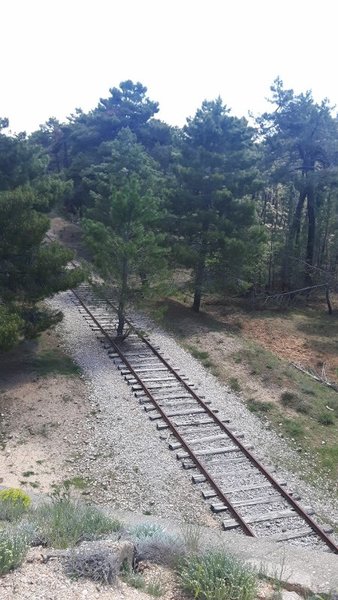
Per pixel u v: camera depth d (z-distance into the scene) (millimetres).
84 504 10219
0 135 25438
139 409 17016
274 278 38156
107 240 22344
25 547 6512
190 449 14531
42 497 11242
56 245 21125
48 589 5715
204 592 6078
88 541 7016
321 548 11148
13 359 20453
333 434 16703
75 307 27422
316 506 12750
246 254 27672
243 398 18672
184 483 13281
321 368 23250
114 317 26172
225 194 26953
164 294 23016
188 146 28781
